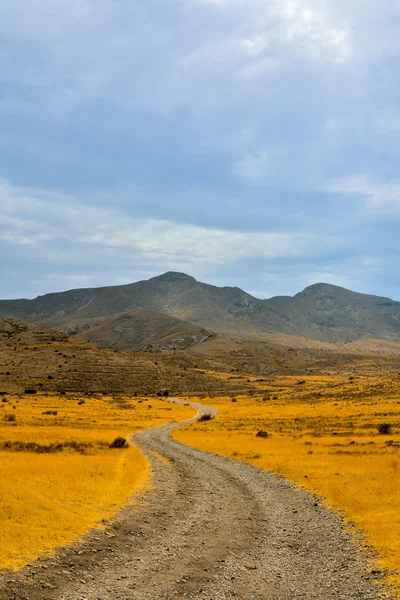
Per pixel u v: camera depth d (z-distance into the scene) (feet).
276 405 470.80
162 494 103.09
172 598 47.14
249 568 57.67
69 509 77.30
